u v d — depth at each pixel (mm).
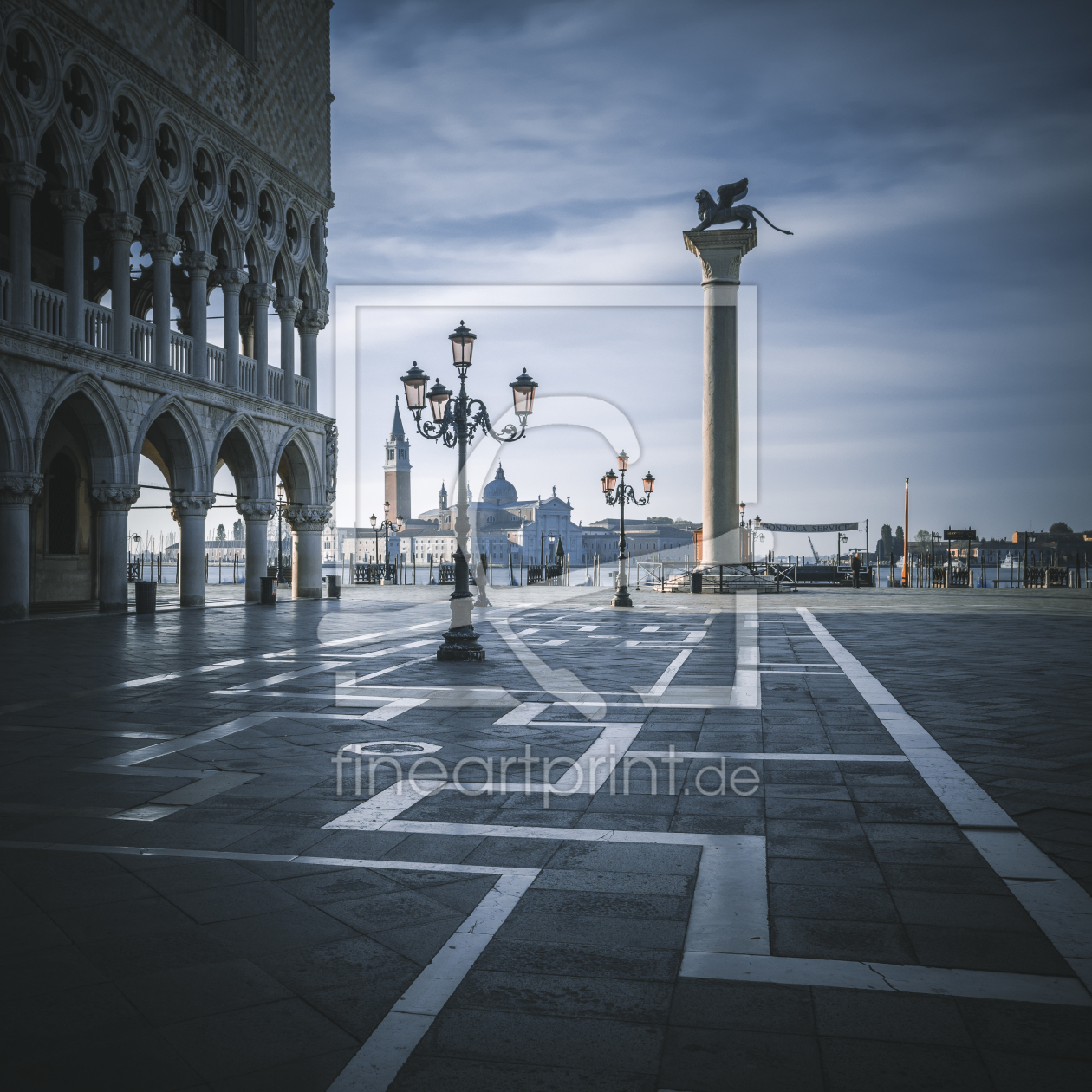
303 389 34344
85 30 22766
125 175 24219
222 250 29344
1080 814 6172
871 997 3680
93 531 30469
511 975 3891
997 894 4754
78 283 22875
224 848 5566
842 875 5043
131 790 6926
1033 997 3668
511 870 5160
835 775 7281
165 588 43344
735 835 5770
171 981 3832
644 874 5098
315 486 34688
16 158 20938
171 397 26250
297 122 32938
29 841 5703
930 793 6715
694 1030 3447
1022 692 11445
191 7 28297
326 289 35062
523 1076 3150
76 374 22719
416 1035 3422
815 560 62625
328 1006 3633
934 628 21797
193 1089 3082
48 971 3922
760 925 4387
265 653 16047
